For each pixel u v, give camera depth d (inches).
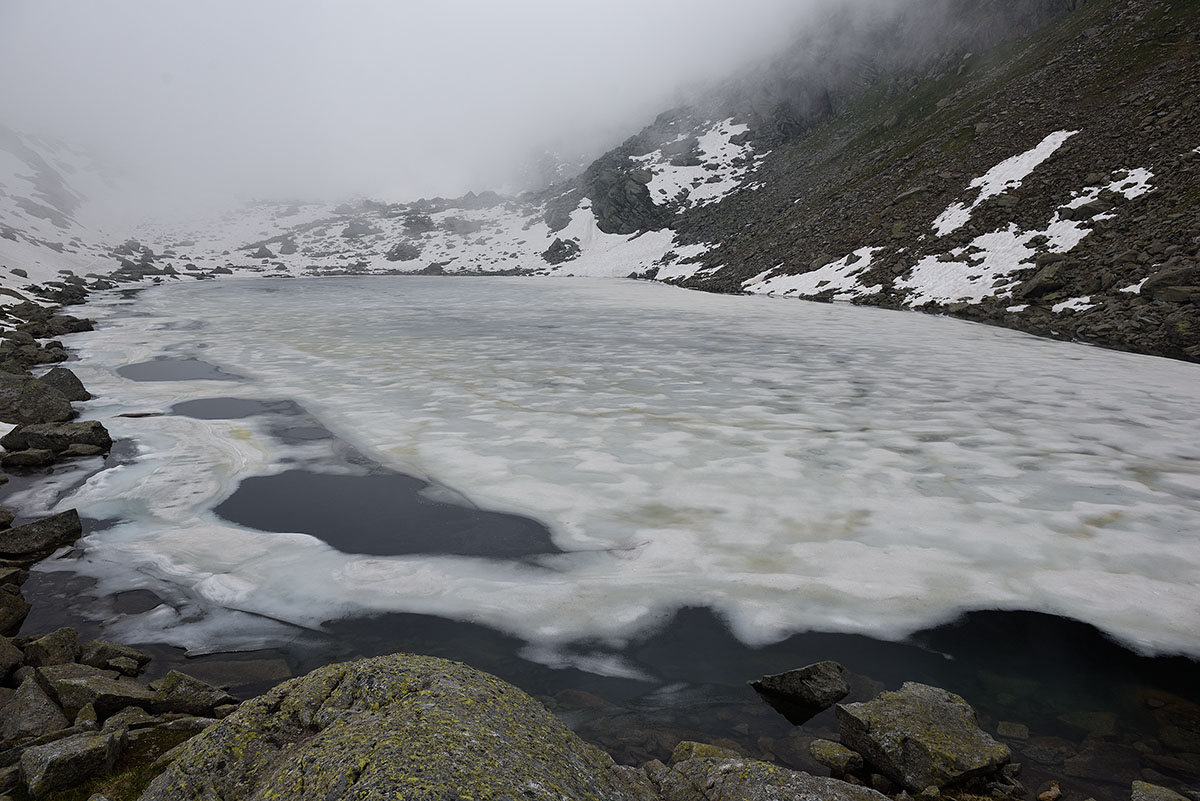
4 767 172.4
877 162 2303.2
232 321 1386.6
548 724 126.5
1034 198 1421.0
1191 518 375.9
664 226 3302.2
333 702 128.0
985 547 345.4
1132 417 582.2
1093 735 208.5
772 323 1259.8
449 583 318.0
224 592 308.3
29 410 563.2
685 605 297.3
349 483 448.8
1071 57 1916.8
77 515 364.2
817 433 551.2
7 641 239.1
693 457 493.7
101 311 1561.3
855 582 313.7
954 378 753.6
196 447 521.3
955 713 195.3
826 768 188.4
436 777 94.1
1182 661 252.2
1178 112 1317.7
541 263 3563.0
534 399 678.5
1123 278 1032.8
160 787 122.2
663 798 155.6
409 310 1630.2
